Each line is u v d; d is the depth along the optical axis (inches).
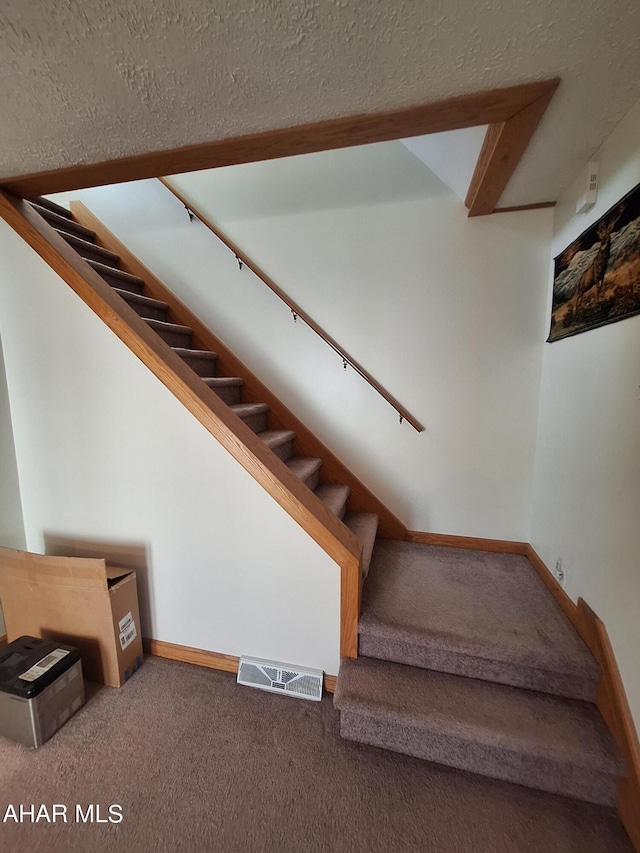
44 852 43.7
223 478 64.7
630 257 49.6
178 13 34.3
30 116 47.5
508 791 50.3
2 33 36.5
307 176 89.4
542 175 66.2
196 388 64.7
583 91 44.6
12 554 67.1
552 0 33.4
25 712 54.8
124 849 43.9
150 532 70.5
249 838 44.9
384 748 55.7
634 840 44.1
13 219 65.4
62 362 68.7
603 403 56.8
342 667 61.9
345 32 36.1
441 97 44.6
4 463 73.3
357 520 90.7
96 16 34.8
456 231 83.7
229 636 69.7
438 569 82.3
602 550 55.9
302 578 64.0
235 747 56.0
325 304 93.1
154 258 103.1
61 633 67.4
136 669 70.4
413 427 91.7
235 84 42.3
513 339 84.0
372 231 88.2
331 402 96.1
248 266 94.8
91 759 54.2
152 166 59.1
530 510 88.2
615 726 49.5
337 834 45.3
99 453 70.4
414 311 88.3
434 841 44.6
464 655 58.9
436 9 33.9
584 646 58.0
